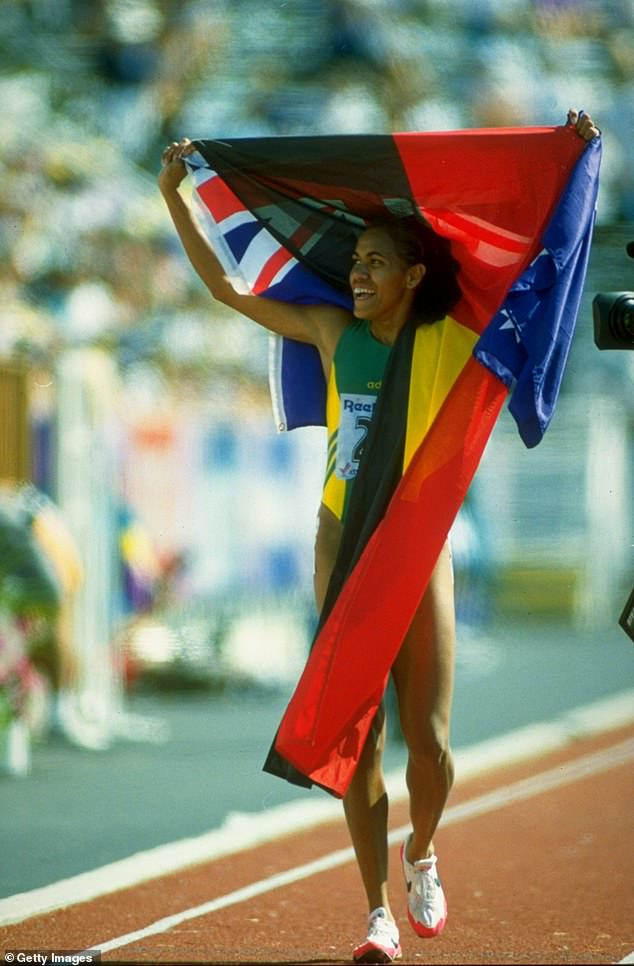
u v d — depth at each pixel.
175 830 34.94
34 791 39.66
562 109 84.12
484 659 74.44
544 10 83.75
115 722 48.88
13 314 52.06
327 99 79.75
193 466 60.59
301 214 24.88
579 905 28.22
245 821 35.91
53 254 55.09
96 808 37.53
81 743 45.97
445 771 22.97
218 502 61.28
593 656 76.69
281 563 64.06
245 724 51.19
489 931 26.16
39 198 55.22
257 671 57.78
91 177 56.22
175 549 58.84
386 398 23.17
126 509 54.22
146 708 54.25
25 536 42.06
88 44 78.50
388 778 41.94
